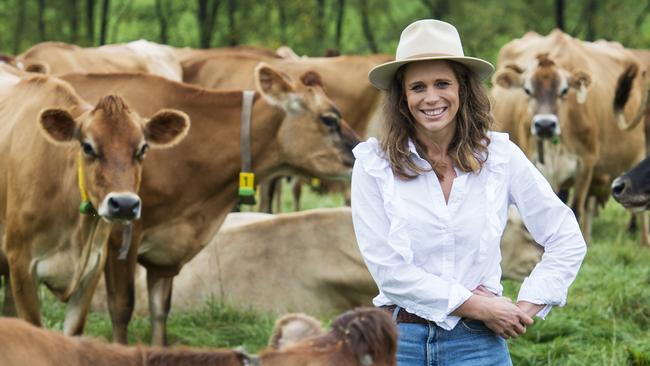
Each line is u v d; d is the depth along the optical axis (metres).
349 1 29.75
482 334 4.28
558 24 26.88
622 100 12.35
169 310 8.39
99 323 8.55
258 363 3.14
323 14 28.50
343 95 13.74
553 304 4.30
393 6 32.03
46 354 3.10
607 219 15.27
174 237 8.24
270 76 8.48
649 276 9.98
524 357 7.42
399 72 4.37
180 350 3.20
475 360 4.27
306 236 9.17
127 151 6.77
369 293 9.09
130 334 8.44
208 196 8.35
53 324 8.21
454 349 4.27
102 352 3.17
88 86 8.34
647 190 9.95
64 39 27.95
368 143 4.37
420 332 4.30
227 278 9.16
